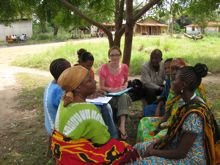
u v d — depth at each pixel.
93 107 2.97
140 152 3.77
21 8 8.35
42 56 18.94
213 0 7.83
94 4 8.06
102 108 5.06
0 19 8.75
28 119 7.68
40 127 6.98
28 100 9.52
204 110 3.13
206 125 3.13
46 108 4.44
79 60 5.40
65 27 8.40
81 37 42.00
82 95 3.04
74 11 6.81
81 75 2.98
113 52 5.85
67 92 3.01
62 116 2.96
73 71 3.00
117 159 3.05
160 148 3.46
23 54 22.73
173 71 4.43
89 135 2.94
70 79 2.97
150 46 22.11
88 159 2.93
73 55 19.03
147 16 8.06
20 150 5.77
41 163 5.20
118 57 5.88
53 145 3.01
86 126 2.91
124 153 3.12
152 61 6.14
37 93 10.34
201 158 3.15
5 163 5.31
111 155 3.03
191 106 3.14
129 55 6.98
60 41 35.66
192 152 3.16
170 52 20.20
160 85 6.23
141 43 22.56
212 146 3.17
